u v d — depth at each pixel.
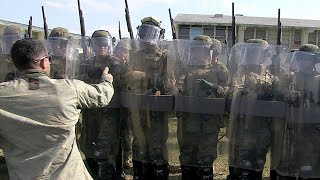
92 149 5.86
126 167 6.93
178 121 5.50
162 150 5.55
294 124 5.00
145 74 5.50
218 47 5.59
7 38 6.45
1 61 6.43
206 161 5.37
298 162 5.00
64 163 2.79
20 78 2.87
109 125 5.82
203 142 5.36
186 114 5.39
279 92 5.14
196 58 5.39
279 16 6.34
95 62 5.87
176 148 5.61
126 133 6.10
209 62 5.41
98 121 5.82
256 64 5.20
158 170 5.55
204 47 5.38
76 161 2.86
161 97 5.46
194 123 5.36
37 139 2.76
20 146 2.77
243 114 5.20
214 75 5.37
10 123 2.75
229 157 5.39
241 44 5.34
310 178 4.97
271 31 24.06
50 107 2.79
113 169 5.95
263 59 5.20
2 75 6.40
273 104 5.12
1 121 2.75
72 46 5.94
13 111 2.77
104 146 5.80
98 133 5.83
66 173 2.78
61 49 5.87
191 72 5.39
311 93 4.93
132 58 5.66
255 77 5.18
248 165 5.17
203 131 5.34
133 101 5.57
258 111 5.14
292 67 5.04
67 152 2.80
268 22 24.39
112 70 5.78
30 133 2.75
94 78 5.80
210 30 22.92
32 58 2.87
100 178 5.86
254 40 5.34
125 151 6.71
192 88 5.35
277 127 5.18
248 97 5.17
